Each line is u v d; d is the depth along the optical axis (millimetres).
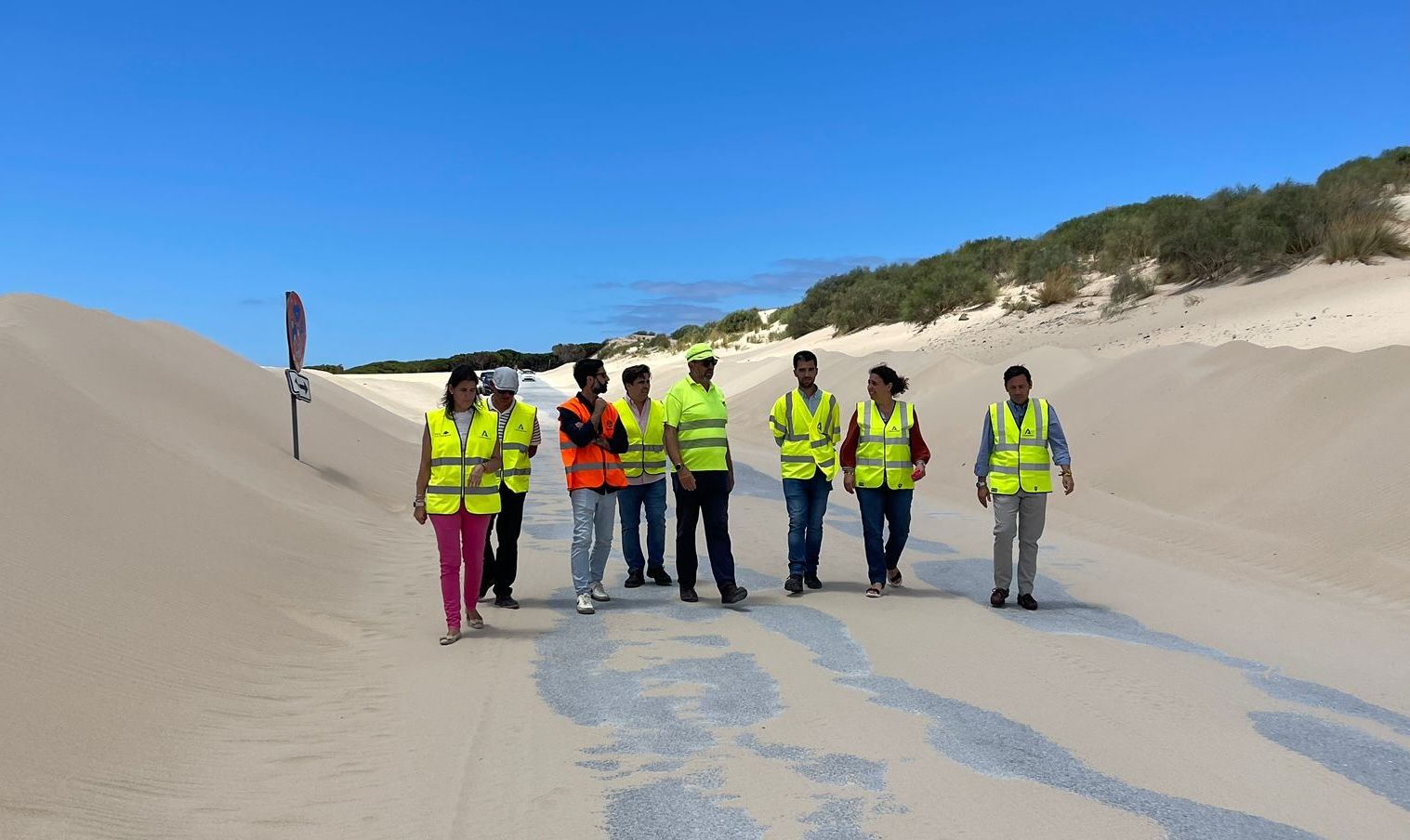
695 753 4723
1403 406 11164
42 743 4340
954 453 17438
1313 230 28234
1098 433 15133
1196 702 5461
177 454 10234
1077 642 6762
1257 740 4895
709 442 8055
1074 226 47750
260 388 18125
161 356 15977
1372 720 5207
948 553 10422
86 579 6258
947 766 4523
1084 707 5367
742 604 8102
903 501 8508
